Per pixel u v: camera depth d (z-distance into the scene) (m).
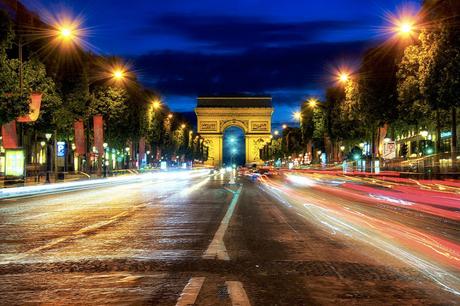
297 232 15.37
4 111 34.81
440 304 7.57
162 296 7.93
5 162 38.62
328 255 11.48
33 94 37.56
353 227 16.56
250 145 190.25
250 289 8.34
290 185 49.06
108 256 11.38
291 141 140.88
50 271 9.81
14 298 7.89
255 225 17.17
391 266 10.26
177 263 10.54
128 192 37.91
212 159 190.62
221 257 11.18
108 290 8.33
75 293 8.16
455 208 23.59
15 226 17.00
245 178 72.88
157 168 102.94
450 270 9.91
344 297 7.90
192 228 16.38
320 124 81.19
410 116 50.03
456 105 37.78
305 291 8.24
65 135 58.19
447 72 36.56
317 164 99.38
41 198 31.64
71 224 17.52
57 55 49.84
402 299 7.82
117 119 66.88
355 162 73.06
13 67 36.91
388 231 15.58
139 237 14.36
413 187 40.91
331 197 31.47
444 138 65.50
